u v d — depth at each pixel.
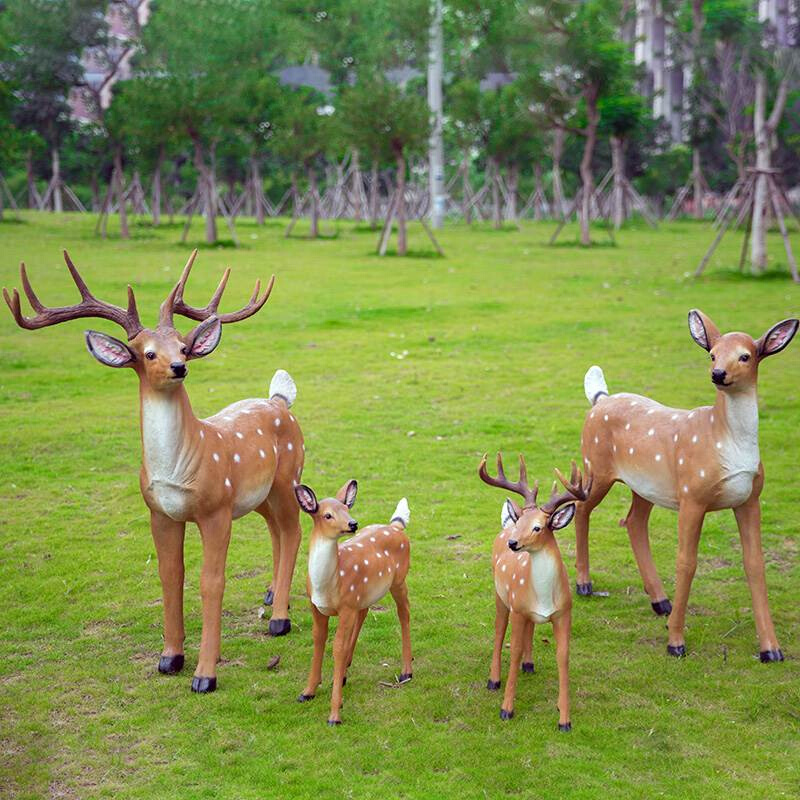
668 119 63.50
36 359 16.16
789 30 38.50
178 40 33.22
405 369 15.64
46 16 37.31
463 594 7.83
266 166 59.03
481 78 48.25
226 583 8.09
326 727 5.89
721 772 5.41
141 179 54.19
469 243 37.22
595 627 7.33
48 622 7.39
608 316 19.97
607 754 5.59
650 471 7.18
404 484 10.41
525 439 11.90
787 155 45.28
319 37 46.62
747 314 19.42
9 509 9.72
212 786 5.29
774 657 6.75
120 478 10.65
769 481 10.37
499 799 5.15
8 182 60.34
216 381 14.68
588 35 34.69
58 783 5.32
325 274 26.30
